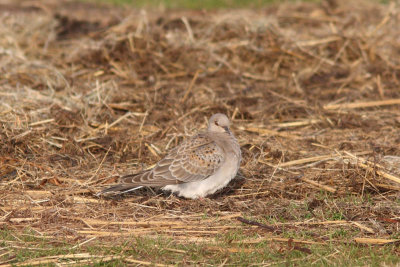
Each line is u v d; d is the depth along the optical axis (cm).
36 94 1530
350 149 1352
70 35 2138
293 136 1425
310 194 1159
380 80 1805
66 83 1591
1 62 1789
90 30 2200
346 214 1066
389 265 879
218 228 1020
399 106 1622
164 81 1786
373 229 1009
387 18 2053
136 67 1852
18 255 922
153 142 1377
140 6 2584
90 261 909
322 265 886
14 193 1148
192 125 1456
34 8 2450
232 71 1864
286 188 1185
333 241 969
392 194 1147
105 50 1919
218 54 1938
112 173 1240
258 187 1196
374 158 1234
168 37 1984
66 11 2403
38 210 1083
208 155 1120
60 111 1439
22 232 1003
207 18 2206
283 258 920
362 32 2016
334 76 1836
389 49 1977
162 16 2281
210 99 1622
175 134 1398
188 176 1112
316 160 1288
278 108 1569
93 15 2364
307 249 928
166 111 1531
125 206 1112
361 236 988
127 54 1902
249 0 2794
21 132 1345
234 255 929
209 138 1149
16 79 1680
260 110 1573
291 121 1529
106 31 2055
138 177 1091
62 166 1264
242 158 1311
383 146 1352
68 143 1328
